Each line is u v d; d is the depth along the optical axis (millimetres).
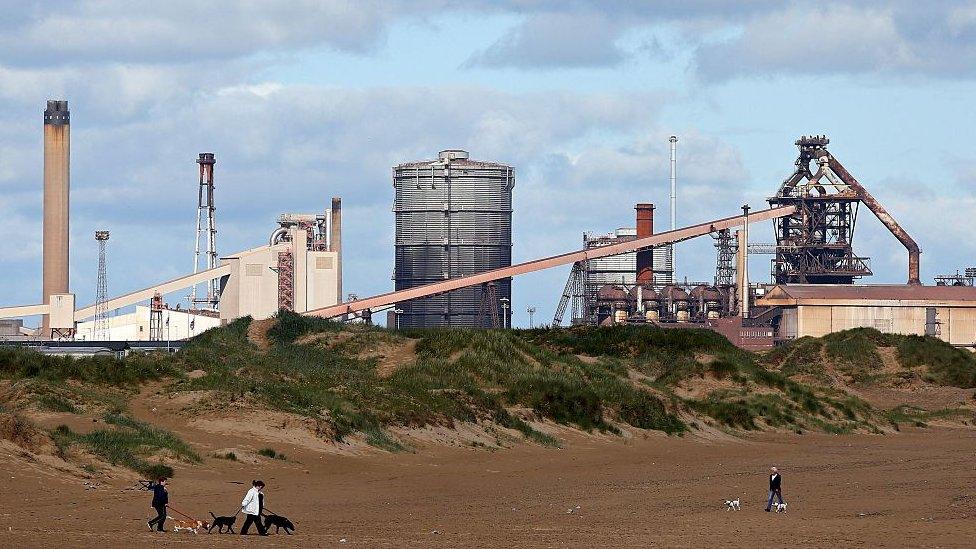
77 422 136000
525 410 185625
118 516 98000
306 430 146375
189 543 83500
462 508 112688
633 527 99625
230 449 134875
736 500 119500
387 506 113125
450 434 165000
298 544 85125
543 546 86250
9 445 116312
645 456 170000
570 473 146875
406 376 197625
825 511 112438
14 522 91500
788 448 190000
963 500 120188
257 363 193125
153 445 129125
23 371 160250
